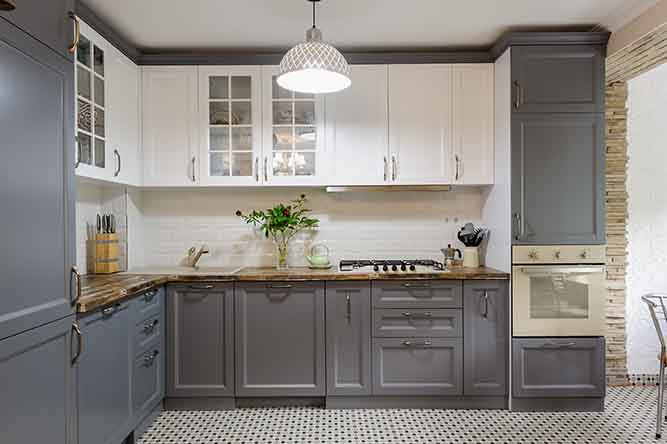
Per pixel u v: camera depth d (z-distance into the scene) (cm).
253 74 335
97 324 221
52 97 173
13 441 152
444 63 334
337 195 371
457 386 312
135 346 267
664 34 270
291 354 313
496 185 331
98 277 302
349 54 333
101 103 282
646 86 359
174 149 336
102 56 283
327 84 268
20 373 156
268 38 314
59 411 181
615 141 359
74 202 189
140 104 334
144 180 335
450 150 334
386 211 370
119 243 340
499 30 305
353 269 333
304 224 355
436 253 369
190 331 313
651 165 360
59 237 178
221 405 316
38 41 164
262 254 371
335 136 336
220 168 338
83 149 258
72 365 190
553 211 305
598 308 307
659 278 361
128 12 274
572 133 306
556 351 308
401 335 312
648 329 361
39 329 165
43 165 168
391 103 334
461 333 312
